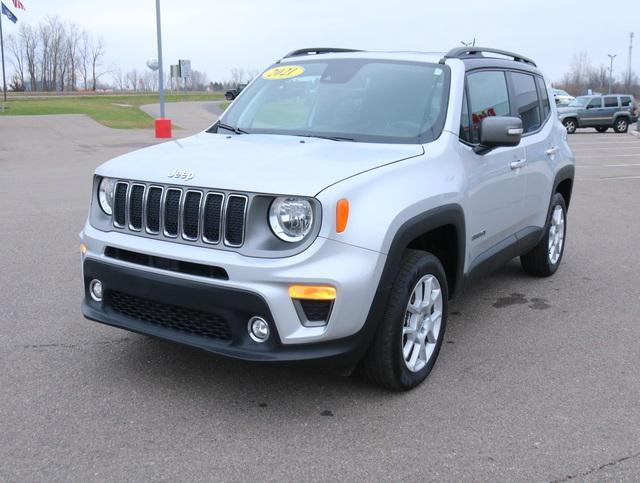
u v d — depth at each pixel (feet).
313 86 15.83
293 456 10.56
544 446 10.96
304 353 10.97
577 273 21.84
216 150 13.24
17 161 56.44
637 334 16.31
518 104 17.93
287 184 10.93
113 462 10.29
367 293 11.15
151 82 318.86
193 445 10.83
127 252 12.23
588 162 59.82
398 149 13.24
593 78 339.57
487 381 13.47
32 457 10.39
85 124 100.53
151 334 11.99
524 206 17.88
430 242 14.38
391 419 11.79
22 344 14.92
